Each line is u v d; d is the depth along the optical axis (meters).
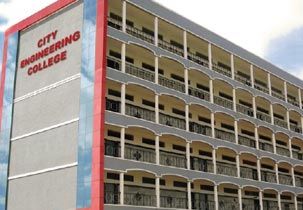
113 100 35.44
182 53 41.25
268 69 51.25
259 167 45.44
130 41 35.38
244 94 48.03
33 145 36.88
